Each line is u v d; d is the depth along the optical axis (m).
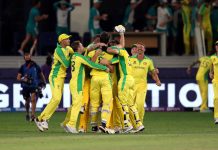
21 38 71.88
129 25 70.94
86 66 44.12
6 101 63.97
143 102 47.84
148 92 64.81
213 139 38.91
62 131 45.25
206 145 36.03
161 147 35.16
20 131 45.53
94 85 43.59
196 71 64.75
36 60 68.00
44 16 69.06
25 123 52.78
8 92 63.94
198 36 68.25
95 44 43.75
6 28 74.31
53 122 53.59
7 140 38.31
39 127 44.44
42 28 75.06
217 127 49.25
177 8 71.06
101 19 70.12
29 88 55.00
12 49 73.88
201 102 64.56
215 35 69.62
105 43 43.84
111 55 43.62
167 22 69.94
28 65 55.31
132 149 34.34
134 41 68.44
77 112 43.53
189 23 69.44
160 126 50.06
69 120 44.16
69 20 72.75
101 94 43.81
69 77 63.41
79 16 72.75
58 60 43.94
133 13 71.06
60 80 44.31
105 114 43.31
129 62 43.91
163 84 64.81
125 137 39.84
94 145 35.94
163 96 64.88
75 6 72.56
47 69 61.53
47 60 61.19
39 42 69.44
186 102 64.88
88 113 44.44
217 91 51.62
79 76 43.53
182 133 43.62
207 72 63.22
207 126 50.12
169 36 71.12
